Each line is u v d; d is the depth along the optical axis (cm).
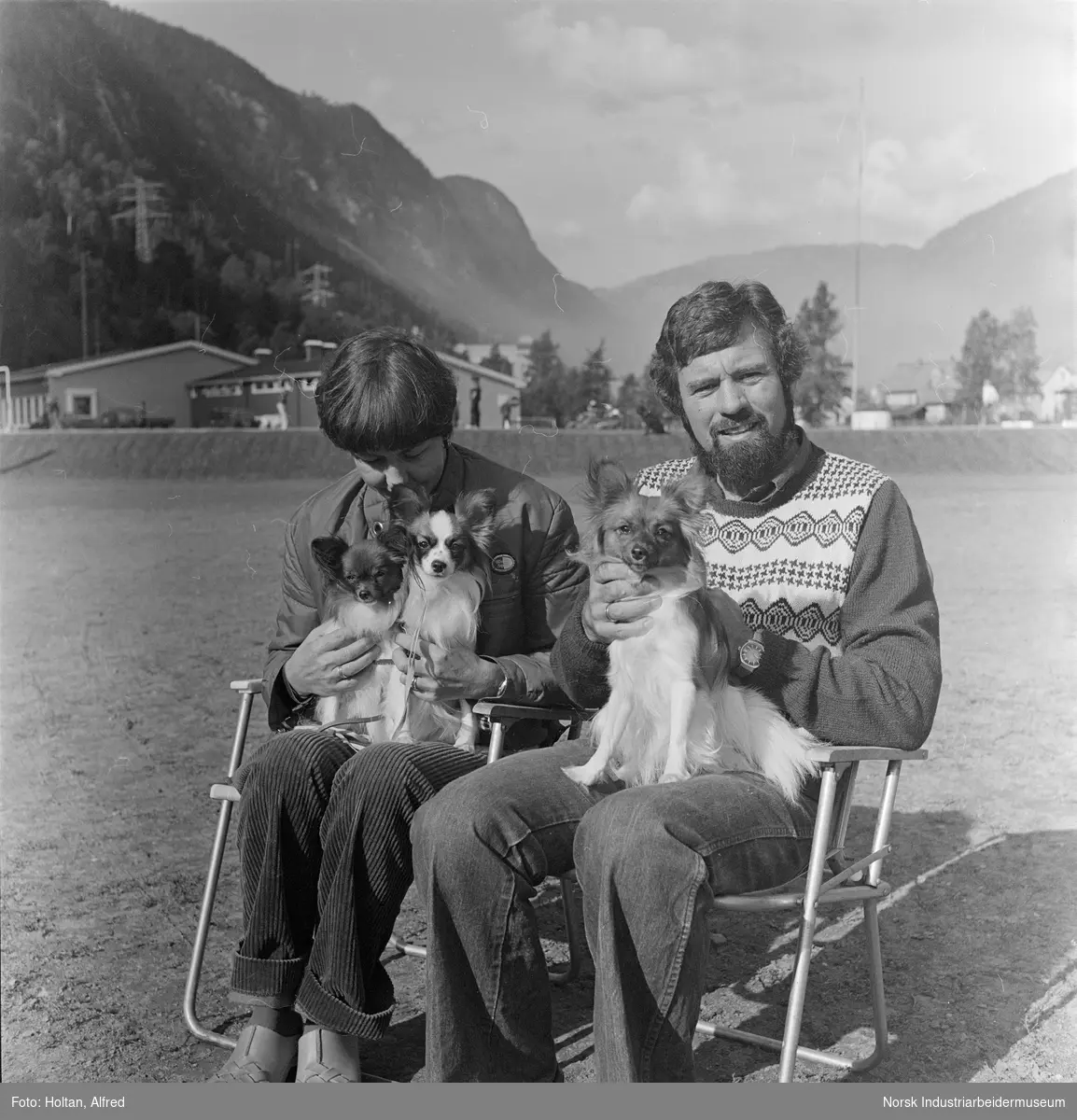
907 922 358
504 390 1925
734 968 332
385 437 303
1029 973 321
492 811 237
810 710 255
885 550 271
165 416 2264
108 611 902
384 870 246
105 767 520
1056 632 762
